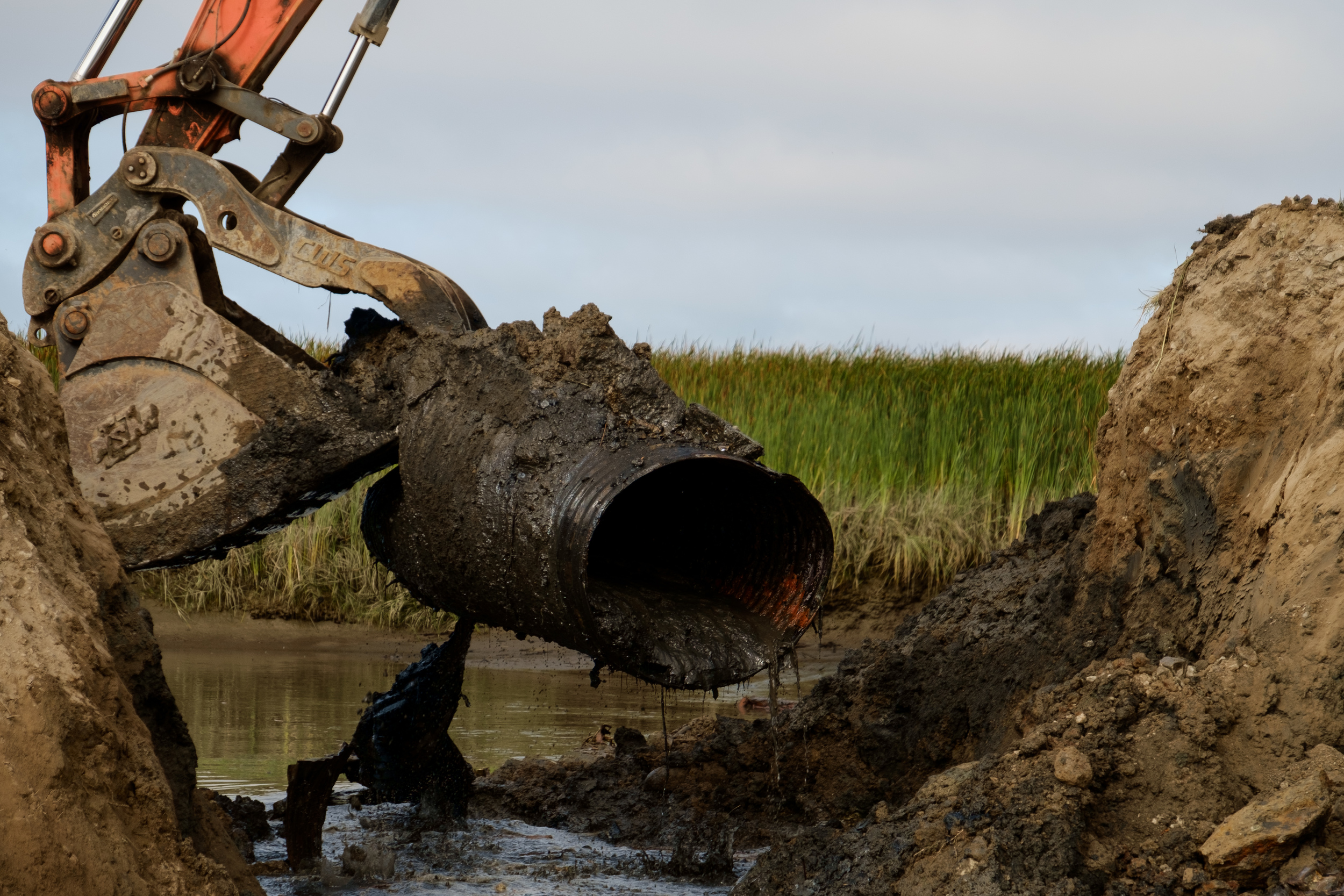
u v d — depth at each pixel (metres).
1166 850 4.21
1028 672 6.11
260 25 6.20
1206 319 5.61
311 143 6.13
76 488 4.86
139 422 5.91
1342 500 4.43
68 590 4.20
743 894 5.09
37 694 3.61
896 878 4.55
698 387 17.53
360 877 5.82
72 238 6.05
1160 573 5.48
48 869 3.43
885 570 13.91
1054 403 16.16
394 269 5.89
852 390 18.11
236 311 6.40
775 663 5.10
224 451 5.85
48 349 13.46
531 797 7.32
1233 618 4.76
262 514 5.79
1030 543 7.64
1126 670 4.80
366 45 6.37
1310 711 4.21
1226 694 4.43
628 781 7.45
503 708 9.98
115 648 4.52
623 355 5.34
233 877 4.63
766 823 6.76
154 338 5.93
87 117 6.29
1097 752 4.48
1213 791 4.30
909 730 6.67
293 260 5.96
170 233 5.99
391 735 6.89
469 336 5.59
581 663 12.37
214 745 8.16
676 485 5.71
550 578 4.84
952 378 18.33
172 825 3.98
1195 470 5.38
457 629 6.74
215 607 13.61
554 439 5.08
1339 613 4.25
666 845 6.53
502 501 5.05
